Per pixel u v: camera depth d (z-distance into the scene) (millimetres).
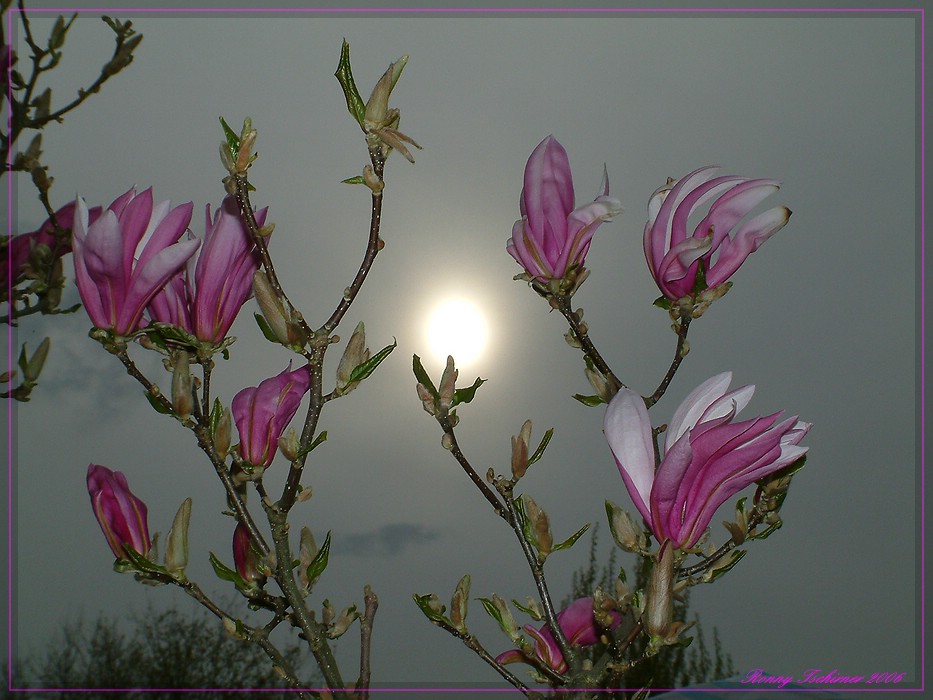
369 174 777
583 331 877
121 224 781
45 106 897
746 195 865
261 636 813
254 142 779
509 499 836
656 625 772
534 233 862
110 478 808
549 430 841
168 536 800
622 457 801
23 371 873
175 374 787
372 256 790
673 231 879
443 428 825
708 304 884
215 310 802
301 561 848
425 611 819
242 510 807
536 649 852
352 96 777
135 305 785
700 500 788
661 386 890
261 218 809
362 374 801
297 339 784
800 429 804
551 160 859
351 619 833
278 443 809
